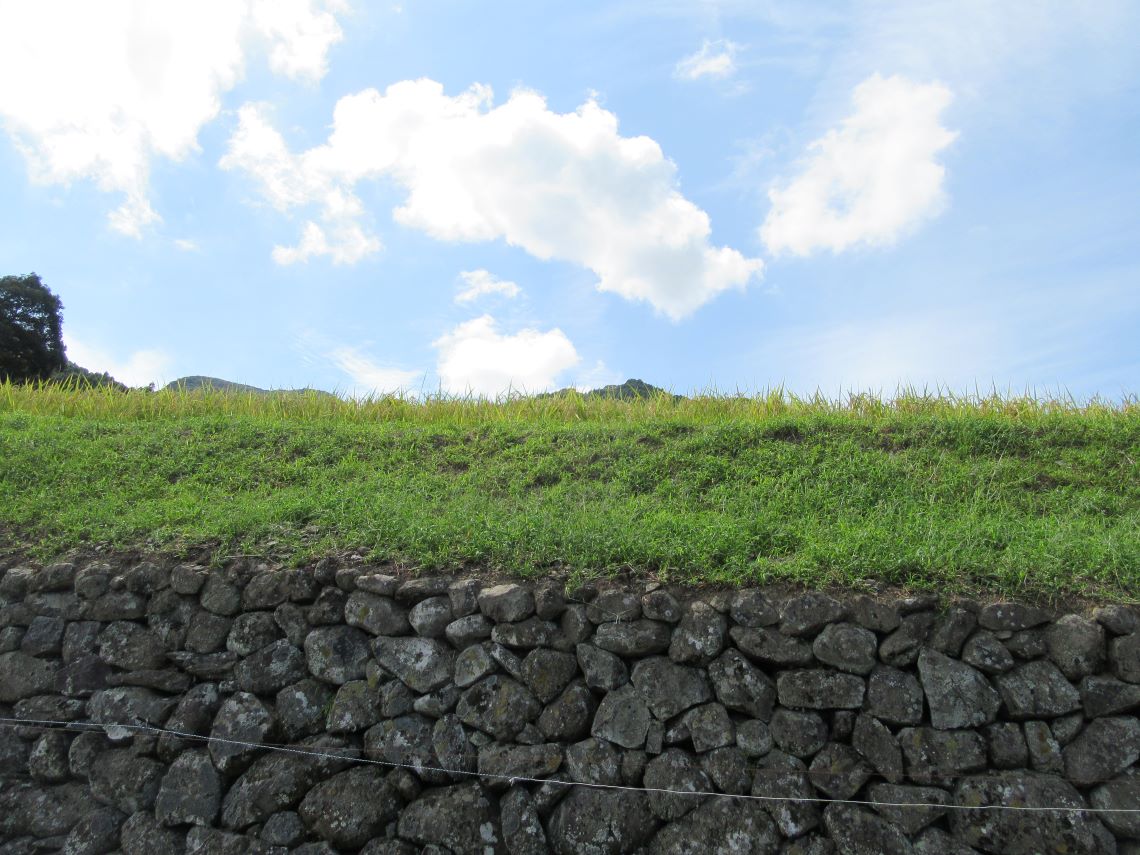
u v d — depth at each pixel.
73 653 4.82
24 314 21.52
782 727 3.93
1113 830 3.59
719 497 5.92
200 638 4.67
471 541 4.93
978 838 3.63
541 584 4.43
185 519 5.63
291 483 6.79
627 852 3.84
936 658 3.93
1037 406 8.14
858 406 8.48
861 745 3.85
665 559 4.56
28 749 4.69
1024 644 3.92
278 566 4.79
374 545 4.97
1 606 5.05
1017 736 3.79
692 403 9.10
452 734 4.16
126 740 4.54
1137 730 3.69
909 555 4.39
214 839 4.20
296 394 10.24
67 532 5.58
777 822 3.78
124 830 4.35
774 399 8.89
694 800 3.87
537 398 9.88
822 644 3.99
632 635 4.16
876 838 3.68
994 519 5.32
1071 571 4.30
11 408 9.84
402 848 3.97
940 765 3.76
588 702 4.13
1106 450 6.59
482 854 3.90
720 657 4.09
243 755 4.32
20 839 4.52
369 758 4.21
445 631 4.38
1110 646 3.86
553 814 3.97
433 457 7.30
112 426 8.15
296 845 4.10
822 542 4.71
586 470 6.70
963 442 6.81
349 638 4.48
